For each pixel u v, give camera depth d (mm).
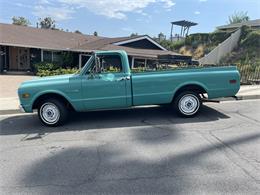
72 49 26297
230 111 8828
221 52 28547
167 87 7660
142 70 7840
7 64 26078
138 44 28406
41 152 5809
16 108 9984
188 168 4766
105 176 4594
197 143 5961
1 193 4199
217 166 4812
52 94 7609
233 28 40500
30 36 27641
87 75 7523
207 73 7738
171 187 4168
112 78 7512
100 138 6535
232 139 6152
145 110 9086
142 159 5211
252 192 3973
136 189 4160
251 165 4824
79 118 8438
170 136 6469
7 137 6973
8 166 5156
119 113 8836
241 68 15406
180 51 36156
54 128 7559
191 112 7977
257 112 8703
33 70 26094
